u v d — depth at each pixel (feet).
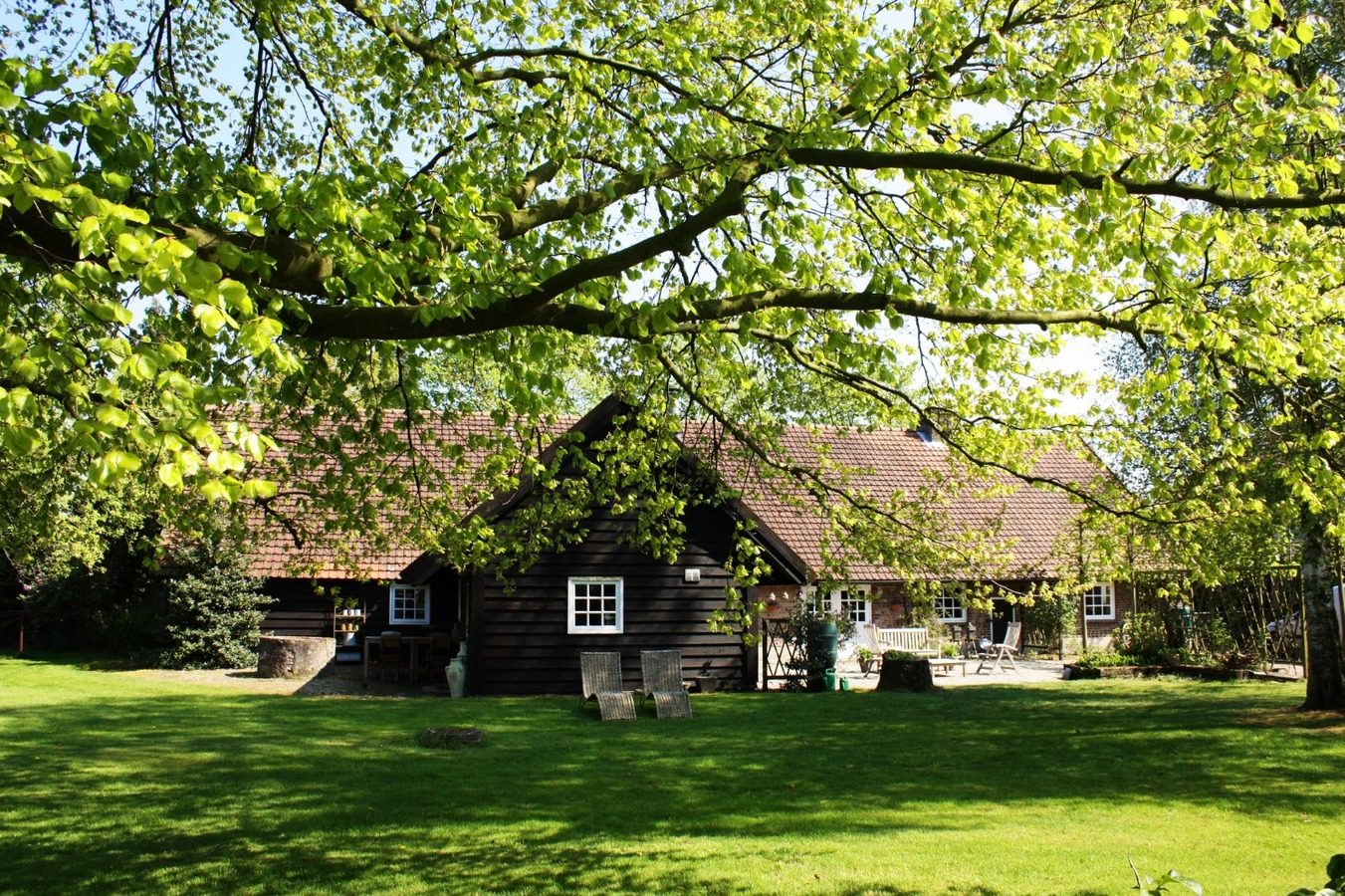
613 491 33.73
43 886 23.52
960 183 21.95
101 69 14.21
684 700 52.49
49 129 16.93
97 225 10.73
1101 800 32.40
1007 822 29.43
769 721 50.67
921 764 38.88
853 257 25.94
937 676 74.84
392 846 26.84
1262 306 21.17
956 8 21.66
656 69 25.62
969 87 19.40
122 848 26.48
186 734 44.14
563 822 29.30
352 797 32.22
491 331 19.42
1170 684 67.56
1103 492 28.53
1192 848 26.35
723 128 24.43
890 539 31.71
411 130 30.71
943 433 29.04
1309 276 22.65
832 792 33.55
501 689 61.62
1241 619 75.72
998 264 21.70
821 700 59.62
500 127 27.30
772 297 19.97
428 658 69.05
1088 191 18.30
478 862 25.41
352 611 75.66
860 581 82.69
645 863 25.25
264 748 40.91
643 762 38.96
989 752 41.55
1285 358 20.85
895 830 28.48
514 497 58.75
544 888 23.47
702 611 65.51
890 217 25.16
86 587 84.12
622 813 30.42
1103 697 60.29
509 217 21.09
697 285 19.92
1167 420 33.19
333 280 17.10
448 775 35.94
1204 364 22.25
